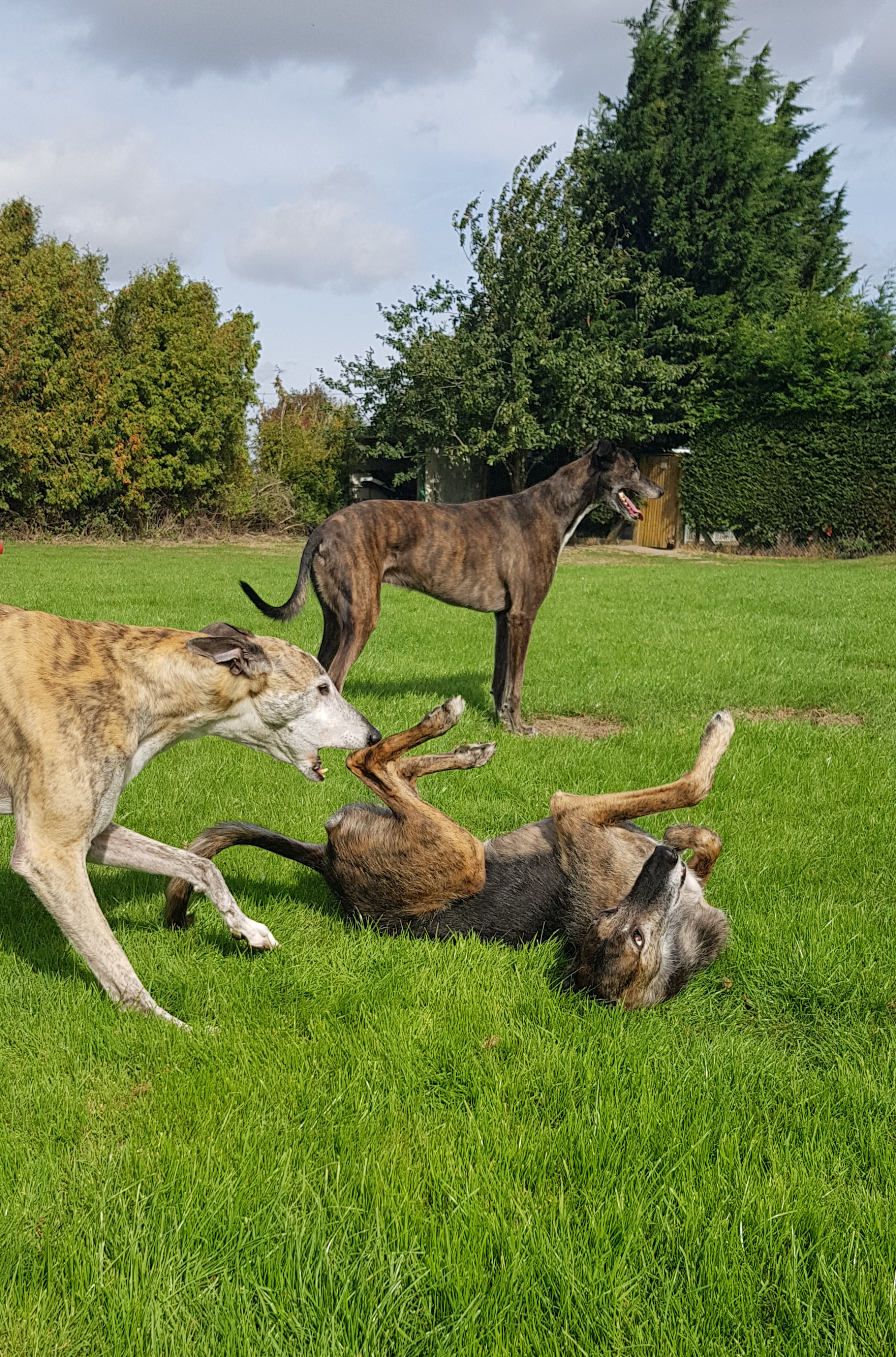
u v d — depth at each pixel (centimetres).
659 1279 220
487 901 376
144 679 363
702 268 2989
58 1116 273
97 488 2439
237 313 2777
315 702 405
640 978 329
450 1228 231
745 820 512
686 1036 325
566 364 2583
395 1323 206
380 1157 258
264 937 362
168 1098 281
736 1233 229
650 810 378
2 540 2389
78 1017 324
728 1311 208
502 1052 310
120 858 356
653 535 2866
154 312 2548
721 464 2720
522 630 722
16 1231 230
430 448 2814
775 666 929
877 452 2567
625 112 3072
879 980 350
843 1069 296
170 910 383
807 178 3672
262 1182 247
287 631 1064
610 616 1298
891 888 432
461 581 719
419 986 341
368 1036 312
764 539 2727
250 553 2386
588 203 2991
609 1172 251
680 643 1066
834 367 2569
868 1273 218
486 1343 202
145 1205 239
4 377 2298
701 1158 257
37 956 369
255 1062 300
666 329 2761
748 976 358
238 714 394
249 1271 219
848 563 2453
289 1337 204
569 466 748
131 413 2505
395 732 675
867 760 623
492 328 2702
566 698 799
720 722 406
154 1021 321
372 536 702
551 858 374
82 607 1177
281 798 543
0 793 339
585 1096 281
